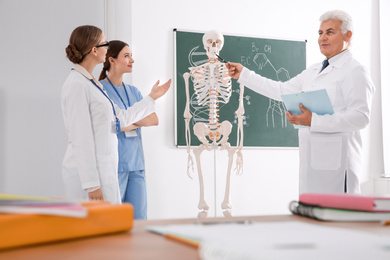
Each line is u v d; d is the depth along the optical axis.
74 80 2.11
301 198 0.94
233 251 0.38
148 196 3.60
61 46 3.31
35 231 0.57
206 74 3.29
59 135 3.27
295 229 0.59
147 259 0.49
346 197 0.81
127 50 2.94
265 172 3.96
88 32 2.18
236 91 3.89
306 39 4.14
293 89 2.70
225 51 3.87
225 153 3.83
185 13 3.79
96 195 2.07
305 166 2.43
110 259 0.49
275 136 3.99
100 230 0.65
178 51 3.73
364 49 4.26
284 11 4.10
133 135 2.90
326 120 2.21
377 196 0.80
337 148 2.30
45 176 3.22
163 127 3.68
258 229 0.59
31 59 3.24
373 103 4.25
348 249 0.43
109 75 2.96
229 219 0.87
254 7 4.01
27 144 3.20
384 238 0.51
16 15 3.23
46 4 3.29
